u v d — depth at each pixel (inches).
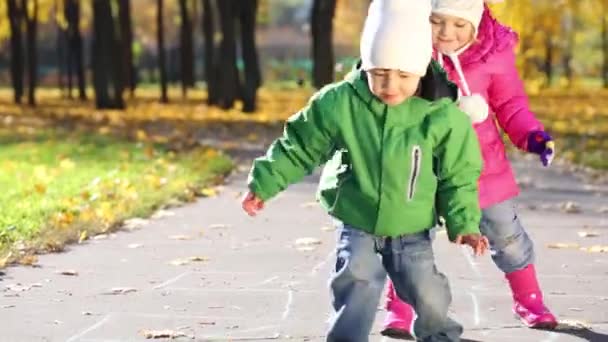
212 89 3535.9
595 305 610.2
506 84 538.6
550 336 538.0
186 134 2078.0
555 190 1211.2
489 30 536.4
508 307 599.8
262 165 445.1
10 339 520.7
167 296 621.9
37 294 623.2
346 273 435.5
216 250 786.8
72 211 927.7
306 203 1066.1
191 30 4729.3
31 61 3565.5
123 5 3713.1
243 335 531.8
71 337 525.3
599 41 5821.9
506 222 547.5
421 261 437.4
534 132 529.0
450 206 434.6
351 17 5541.3
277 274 695.1
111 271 697.0
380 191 432.1
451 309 594.6
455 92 437.7
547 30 2883.9
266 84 6786.4
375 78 425.1
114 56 3149.6
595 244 824.9
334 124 434.6
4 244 761.6
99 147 1708.9
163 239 832.9
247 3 2891.2
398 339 525.0
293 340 522.6
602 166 1488.7
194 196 1113.4
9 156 1542.8
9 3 3656.5
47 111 3129.9
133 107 3395.7
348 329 430.0
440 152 433.1
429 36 424.5
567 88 5359.3
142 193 1079.0
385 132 430.3
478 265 729.0
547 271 713.6
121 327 546.3
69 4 4303.6
